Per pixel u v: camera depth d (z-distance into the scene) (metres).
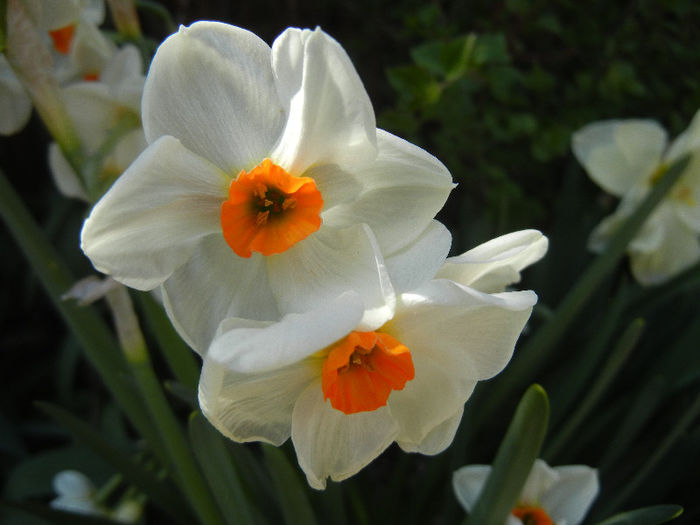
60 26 0.16
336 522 0.17
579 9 0.25
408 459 0.20
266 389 0.13
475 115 0.25
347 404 0.13
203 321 0.13
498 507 0.15
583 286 0.20
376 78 0.31
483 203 0.26
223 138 0.13
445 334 0.13
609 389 0.23
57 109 0.14
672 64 0.25
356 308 0.12
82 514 0.19
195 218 0.13
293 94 0.12
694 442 0.21
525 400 0.14
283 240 0.13
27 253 0.18
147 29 0.33
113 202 0.11
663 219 0.23
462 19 0.27
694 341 0.22
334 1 0.31
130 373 0.19
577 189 0.25
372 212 0.13
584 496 0.17
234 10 0.33
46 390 0.32
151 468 0.22
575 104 0.25
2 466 0.29
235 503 0.15
